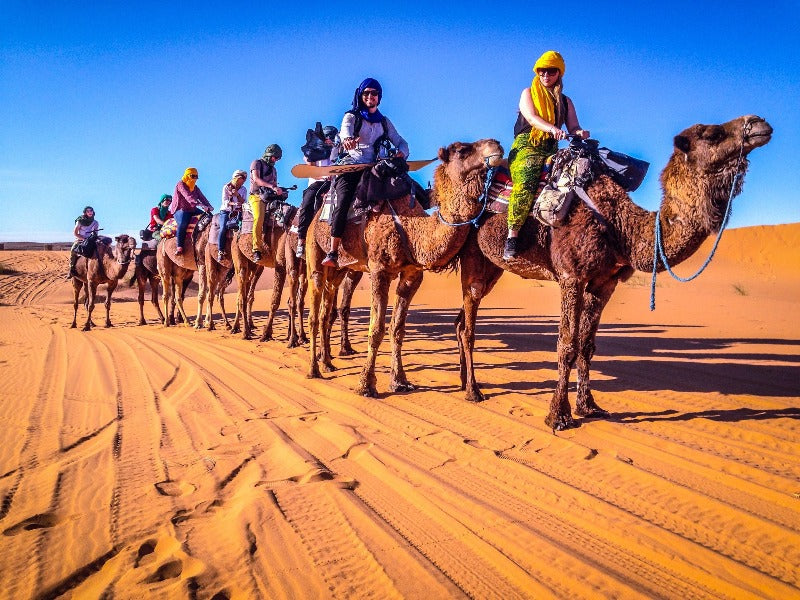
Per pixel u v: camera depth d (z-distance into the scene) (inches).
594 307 250.4
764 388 287.9
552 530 154.4
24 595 127.6
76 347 494.0
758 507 162.6
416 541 149.9
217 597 126.8
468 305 283.9
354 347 464.4
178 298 731.4
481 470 196.5
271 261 518.3
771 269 1854.1
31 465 206.2
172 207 666.2
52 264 2298.2
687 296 862.5
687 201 211.0
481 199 257.3
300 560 140.9
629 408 259.4
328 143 350.3
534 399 280.1
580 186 232.1
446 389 308.7
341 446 222.4
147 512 167.3
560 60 244.2
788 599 122.0
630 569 135.6
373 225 294.0
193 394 308.2
